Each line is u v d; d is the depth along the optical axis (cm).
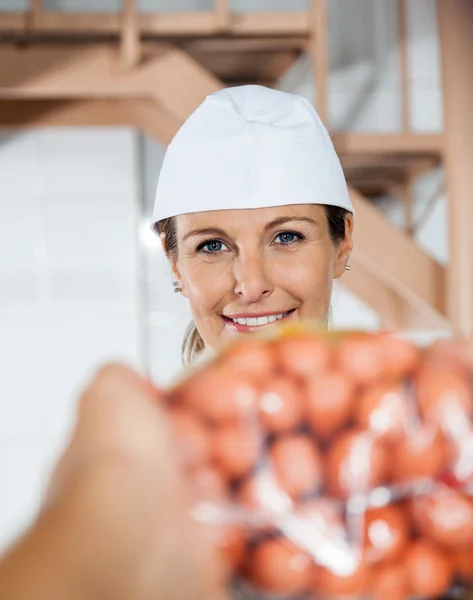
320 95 227
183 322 283
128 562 24
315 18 227
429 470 30
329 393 31
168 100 218
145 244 283
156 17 226
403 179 288
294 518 30
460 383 31
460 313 207
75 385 279
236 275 91
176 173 94
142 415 27
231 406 31
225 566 29
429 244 292
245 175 89
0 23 216
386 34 296
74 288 280
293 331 34
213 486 29
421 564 30
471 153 203
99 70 217
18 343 279
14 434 279
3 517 278
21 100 253
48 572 23
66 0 260
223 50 251
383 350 32
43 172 280
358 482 30
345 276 265
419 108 298
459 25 198
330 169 93
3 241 279
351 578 29
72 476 25
